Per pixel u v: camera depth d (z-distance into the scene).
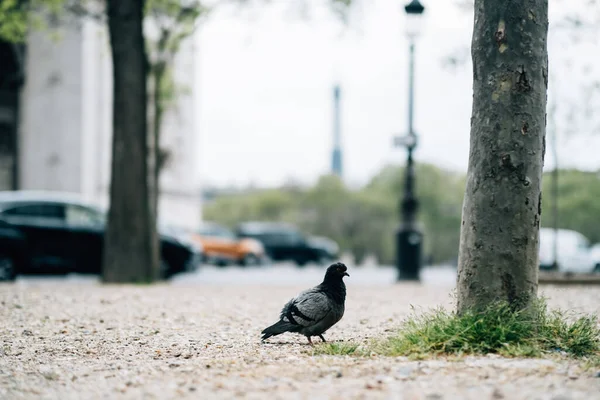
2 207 21.97
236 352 8.91
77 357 8.86
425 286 21.91
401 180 75.12
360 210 76.06
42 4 26.27
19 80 38.94
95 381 7.31
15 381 7.36
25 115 39.59
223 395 6.36
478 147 8.75
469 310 8.65
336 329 11.20
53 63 39.62
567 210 33.03
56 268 22.39
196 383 6.95
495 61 8.65
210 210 92.56
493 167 8.63
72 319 12.23
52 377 7.54
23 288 18.03
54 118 39.56
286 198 82.31
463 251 8.85
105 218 23.16
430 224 76.69
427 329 8.55
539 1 8.70
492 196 8.63
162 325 11.58
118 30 21.39
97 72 41.47
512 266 8.59
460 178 78.00
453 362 7.60
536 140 8.66
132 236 21.16
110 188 21.33
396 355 8.29
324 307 9.16
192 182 58.12
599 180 29.17
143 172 21.39
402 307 14.44
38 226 22.19
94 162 41.28
